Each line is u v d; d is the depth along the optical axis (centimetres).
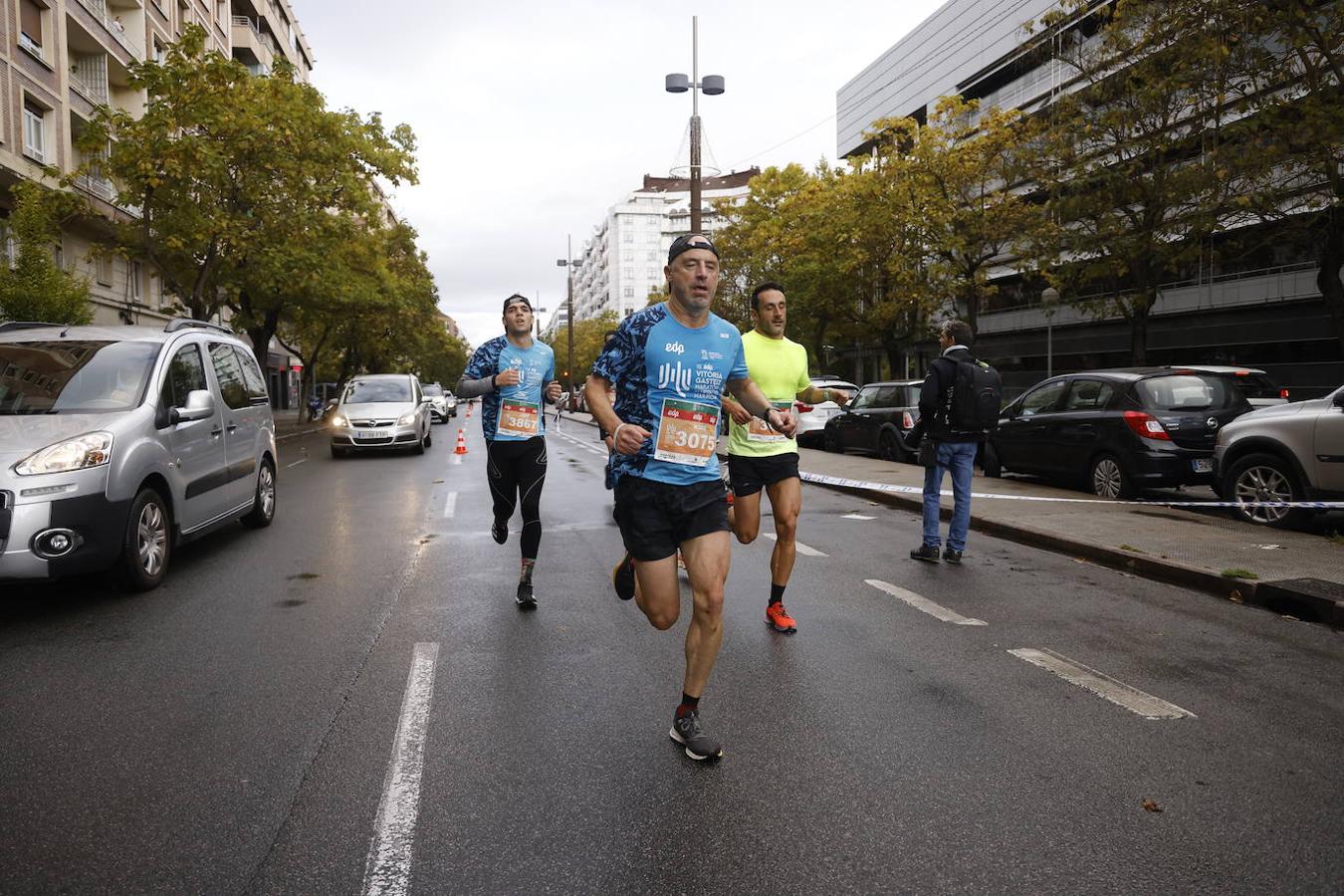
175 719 371
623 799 300
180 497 661
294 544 797
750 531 523
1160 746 345
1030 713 380
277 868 257
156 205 1914
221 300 2509
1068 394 1097
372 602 575
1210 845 271
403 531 871
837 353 4600
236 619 532
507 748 343
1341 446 752
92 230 2486
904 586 620
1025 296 3859
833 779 316
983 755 337
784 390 523
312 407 4022
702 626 335
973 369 684
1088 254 2384
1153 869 257
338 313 3050
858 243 2970
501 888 247
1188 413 966
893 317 3117
